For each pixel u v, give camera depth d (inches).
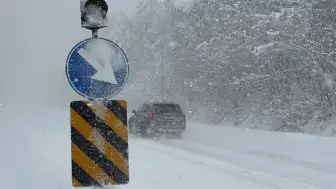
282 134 614.2
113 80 175.8
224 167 392.8
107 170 176.2
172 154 459.8
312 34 832.9
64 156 380.5
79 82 173.2
